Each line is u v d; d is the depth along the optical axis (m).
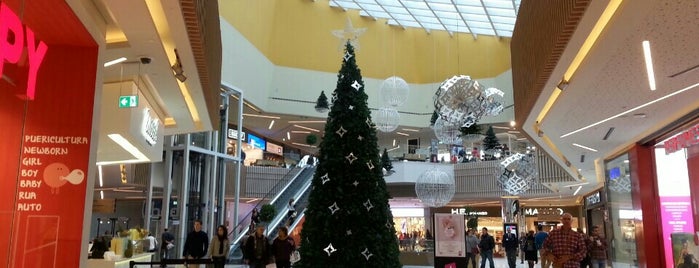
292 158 28.62
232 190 20.55
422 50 28.67
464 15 23.58
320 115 26.64
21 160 4.17
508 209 23.38
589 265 10.98
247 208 25.11
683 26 4.80
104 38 4.71
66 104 4.35
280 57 25.88
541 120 9.37
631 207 7.42
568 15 4.89
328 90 26.84
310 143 28.08
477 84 9.28
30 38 3.61
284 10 25.39
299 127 29.94
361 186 6.29
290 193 21.16
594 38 5.36
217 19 7.81
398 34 28.42
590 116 8.84
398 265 6.44
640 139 6.96
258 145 31.25
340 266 6.09
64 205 4.19
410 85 28.94
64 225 4.15
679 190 6.77
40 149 4.23
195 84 6.79
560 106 8.09
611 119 9.05
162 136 8.78
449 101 9.23
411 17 26.34
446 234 7.14
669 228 6.72
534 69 7.37
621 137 10.80
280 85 25.92
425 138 32.50
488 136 24.94
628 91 7.18
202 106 8.14
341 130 6.38
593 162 14.41
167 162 16.36
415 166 25.50
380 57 28.14
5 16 3.13
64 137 4.29
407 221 27.61
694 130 5.88
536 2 7.00
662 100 7.71
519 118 9.77
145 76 6.37
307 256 6.21
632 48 5.42
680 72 6.25
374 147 6.50
